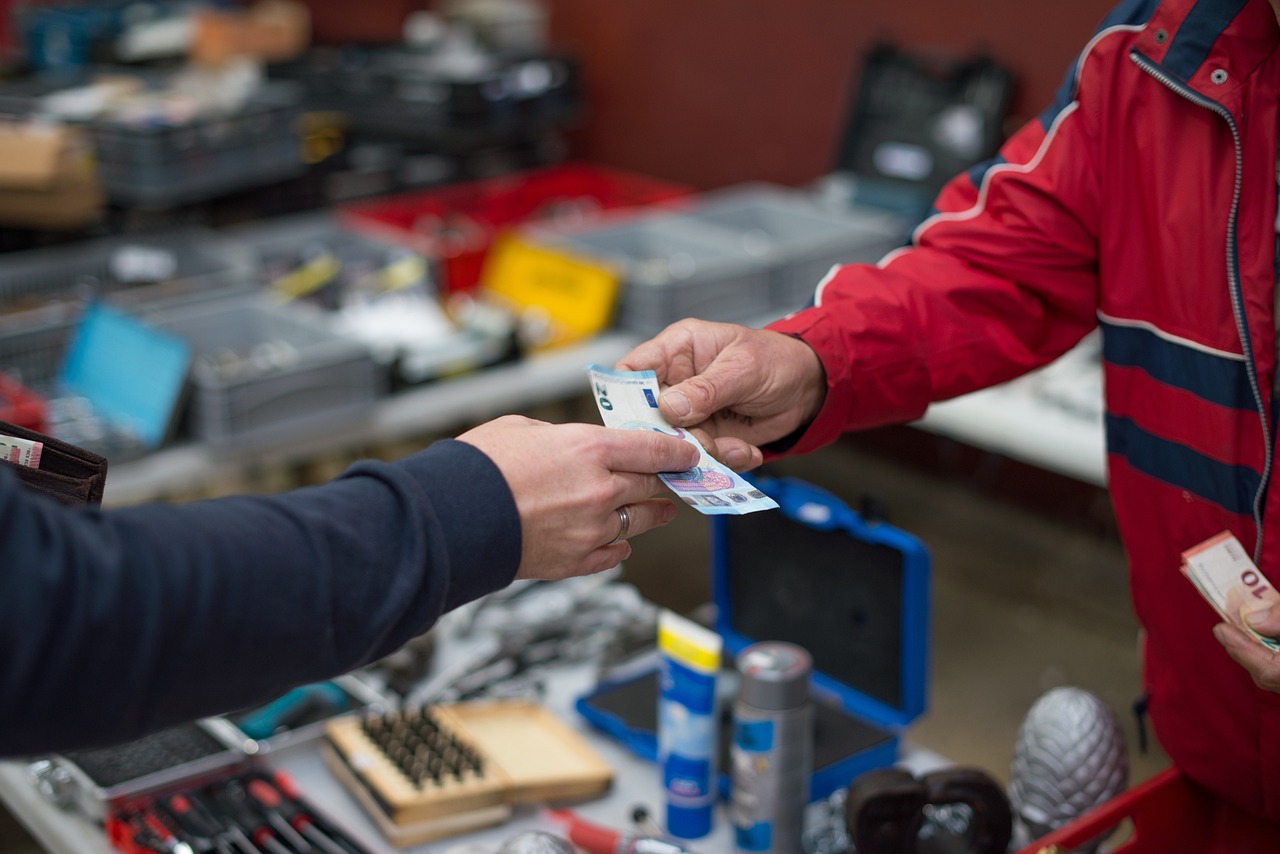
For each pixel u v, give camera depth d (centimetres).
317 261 334
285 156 373
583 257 319
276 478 354
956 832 138
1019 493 410
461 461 90
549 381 294
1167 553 133
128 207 356
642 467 99
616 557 102
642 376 120
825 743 161
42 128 323
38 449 96
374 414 273
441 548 85
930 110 380
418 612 84
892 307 133
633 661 187
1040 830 140
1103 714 141
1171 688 137
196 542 76
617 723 167
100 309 274
